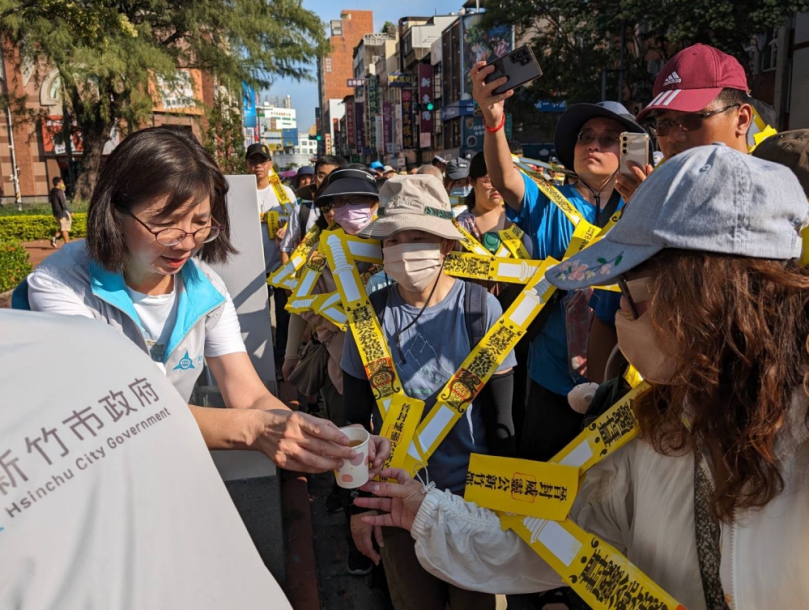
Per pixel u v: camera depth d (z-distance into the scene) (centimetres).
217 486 81
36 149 3075
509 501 145
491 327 212
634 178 224
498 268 236
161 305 175
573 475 140
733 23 1417
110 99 2217
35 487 60
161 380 79
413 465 196
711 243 93
